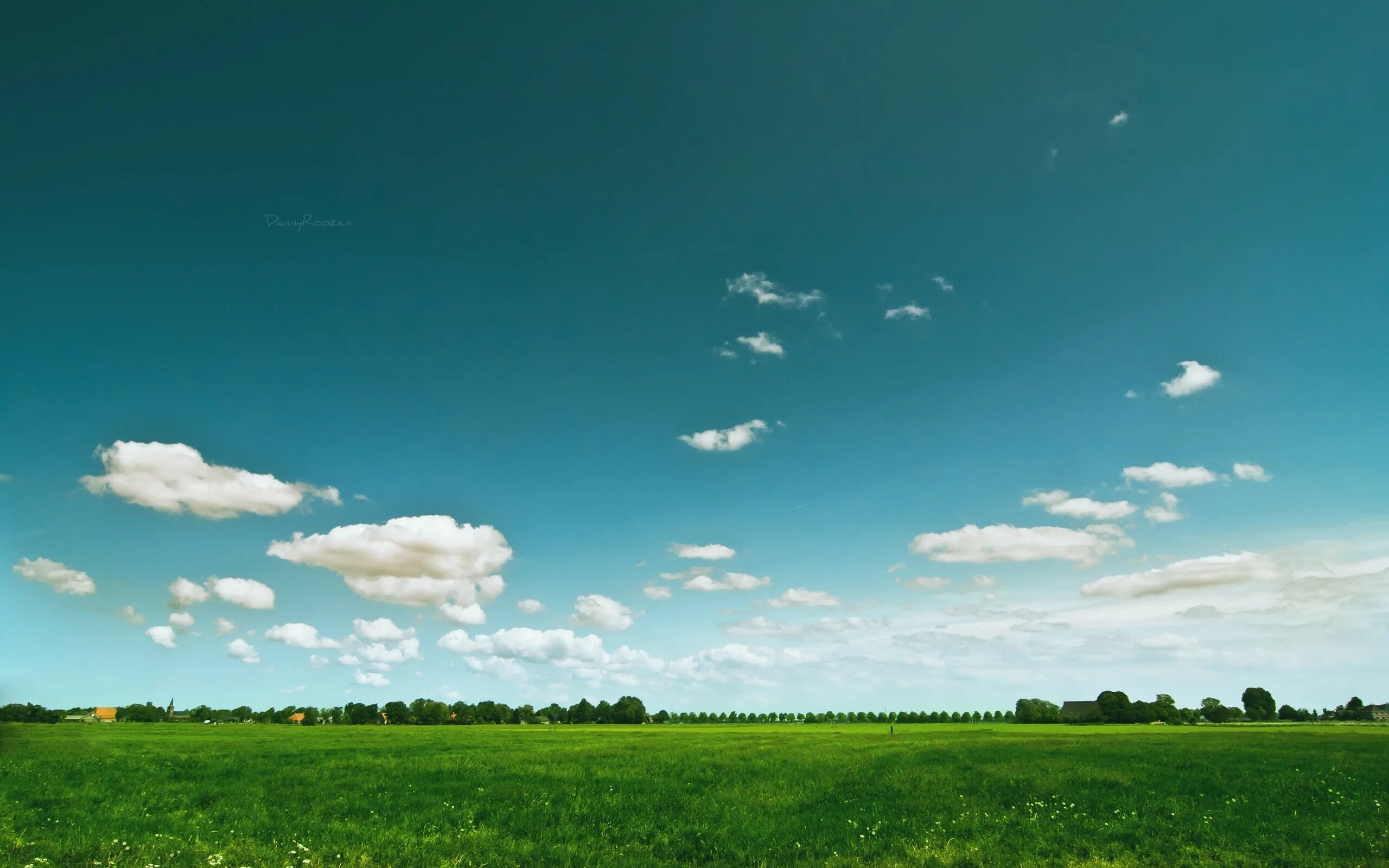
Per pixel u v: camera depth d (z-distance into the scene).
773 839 18.50
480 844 17.17
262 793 25.31
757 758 39.66
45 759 37.81
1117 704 143.38
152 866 13.30
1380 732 74.50
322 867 14.27
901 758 38.62
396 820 20.61
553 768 34.09
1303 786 25.81
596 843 18.22
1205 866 15.29
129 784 27.64
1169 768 32.19
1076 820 20.56
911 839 18.36
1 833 16.70
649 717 180.00
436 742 58.44
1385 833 17.67
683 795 25.69
